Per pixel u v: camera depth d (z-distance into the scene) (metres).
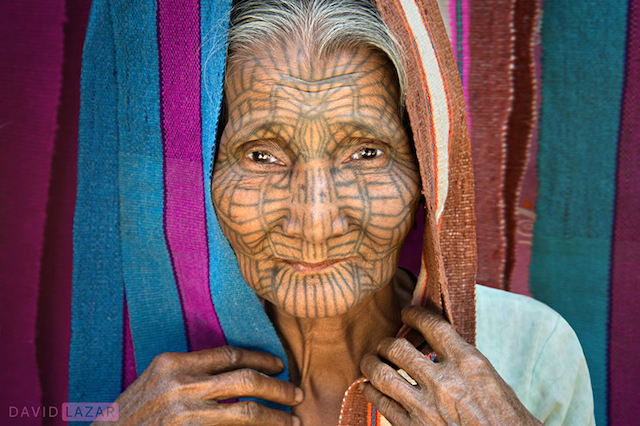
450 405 0.75
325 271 0.79
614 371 1.35
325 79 0.73
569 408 1.09
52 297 1.42
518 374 1.07
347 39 0.72
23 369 1.44
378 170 0.78
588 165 1.30
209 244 0.90
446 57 0.90
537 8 1.27
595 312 1.35
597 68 1.25
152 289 1.00
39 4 1.32
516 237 1.38
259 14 0.73
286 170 0.77
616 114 1.26
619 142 1.26
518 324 1.09
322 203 0.73
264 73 0.73
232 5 0.76
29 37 1.33
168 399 0.84
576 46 1.26
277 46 0.73
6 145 1.38
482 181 1.38
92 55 0.92
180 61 0.85
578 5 1.24
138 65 0.89
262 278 0.82
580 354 1.09
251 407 0.86
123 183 0.96
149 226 0.96
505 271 1.40
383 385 0.80
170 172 0.91
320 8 0.73
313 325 0.93
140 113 0.91
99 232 1.01
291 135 0.73
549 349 1.07
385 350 0.83
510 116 1.33
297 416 0.96
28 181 1.39
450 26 1.31
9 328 1.43
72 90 1.34
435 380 0.76
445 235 0.93
